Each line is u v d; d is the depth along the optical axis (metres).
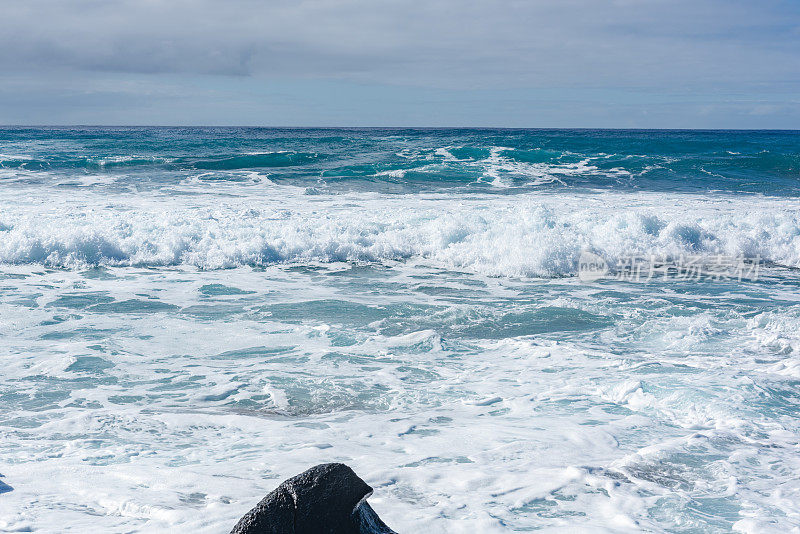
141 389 6.92
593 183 23.83
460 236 14.18
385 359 7.95
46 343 8.32
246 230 14.01
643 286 11.86
